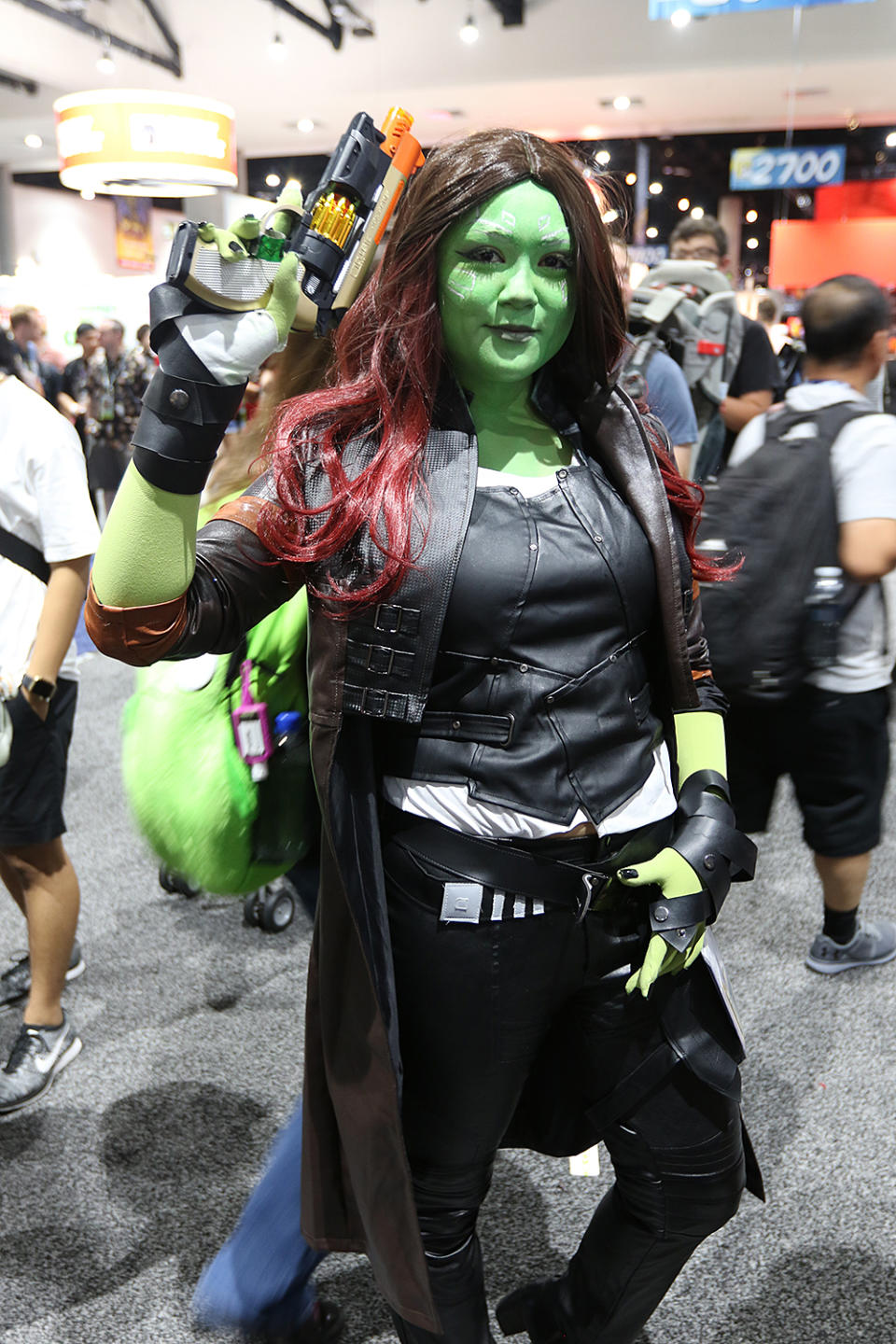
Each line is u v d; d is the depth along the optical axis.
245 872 1.43
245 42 9.45
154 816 1.42
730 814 1.15
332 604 1.02
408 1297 1.16
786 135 10.26
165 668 1.43
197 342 0.87
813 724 2.23
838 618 2.01
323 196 0.93
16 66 9.30
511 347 1.03
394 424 1.04
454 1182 1.20
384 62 9.29
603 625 1.08
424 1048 1.13
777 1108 2.04
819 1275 1.66
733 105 9.59
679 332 3.30
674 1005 1.16
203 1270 1.68
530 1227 1.77
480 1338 1.26
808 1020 2.31
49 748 2.02
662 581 1.11
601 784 1.09
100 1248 1.73
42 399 2.00
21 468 1.91
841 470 2.02
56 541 1.93
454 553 1.01
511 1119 1.26
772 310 6.18
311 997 1.19
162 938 2.70
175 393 0.88
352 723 1.08
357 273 0.95
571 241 1.02
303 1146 1.26
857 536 2.02
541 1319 1.39
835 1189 1.83
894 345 4.91
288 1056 2.23
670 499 1.17
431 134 10.80
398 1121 1.08
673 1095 1.16
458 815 1.06
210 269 0.86
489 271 1.00
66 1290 1.64
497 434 1.11
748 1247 1.71
